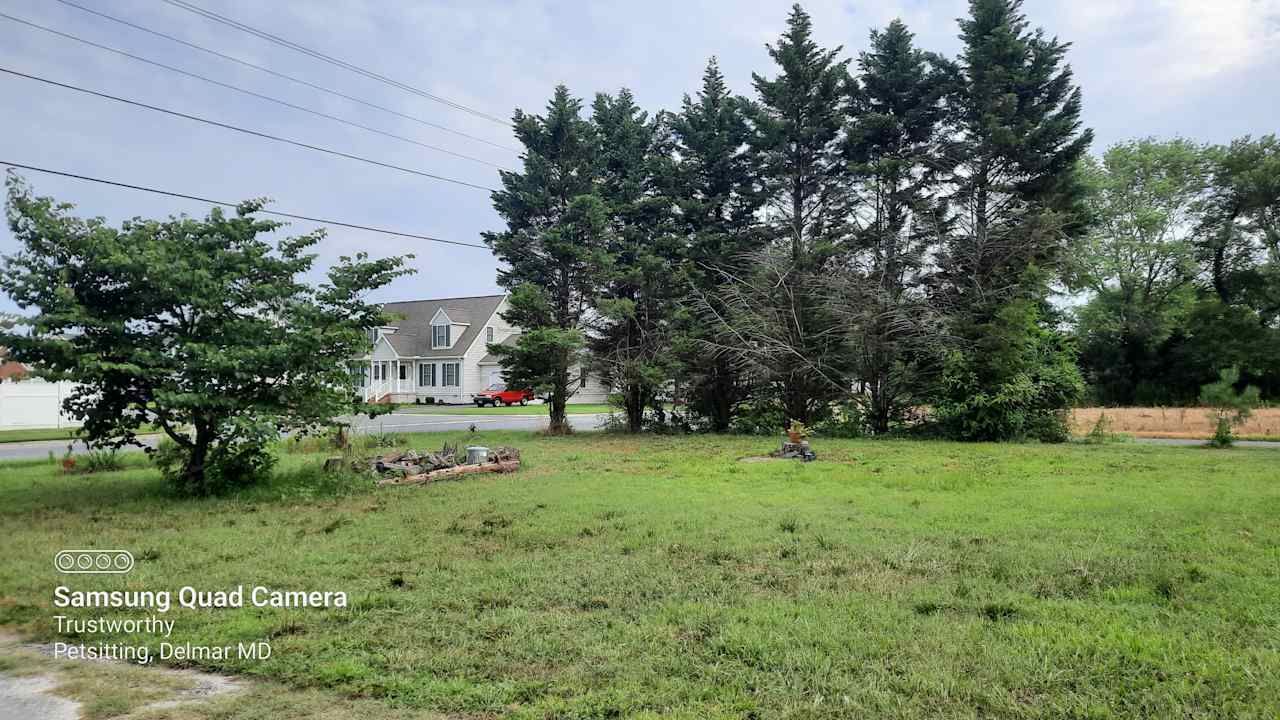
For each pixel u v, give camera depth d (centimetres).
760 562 630
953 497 972
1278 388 3484
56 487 1125
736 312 2212
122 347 959
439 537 747
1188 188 3878
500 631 468
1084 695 366
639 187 2402
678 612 494
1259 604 495
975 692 369
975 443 1936
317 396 1105
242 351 990
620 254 2392
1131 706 353
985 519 811
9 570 622
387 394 5000
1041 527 759
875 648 425
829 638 441
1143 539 694
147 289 980
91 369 906
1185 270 3831
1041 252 2111
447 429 2578
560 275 2361
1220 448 1756
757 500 962
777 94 2298
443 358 4903
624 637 452
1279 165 3422
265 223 1096
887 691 372
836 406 2306
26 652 454
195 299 977
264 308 1107
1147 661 401
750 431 2347
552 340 2152
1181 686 369
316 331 1054
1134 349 3850
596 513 872
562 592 546
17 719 366
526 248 2317
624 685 386
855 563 621
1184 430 2320
